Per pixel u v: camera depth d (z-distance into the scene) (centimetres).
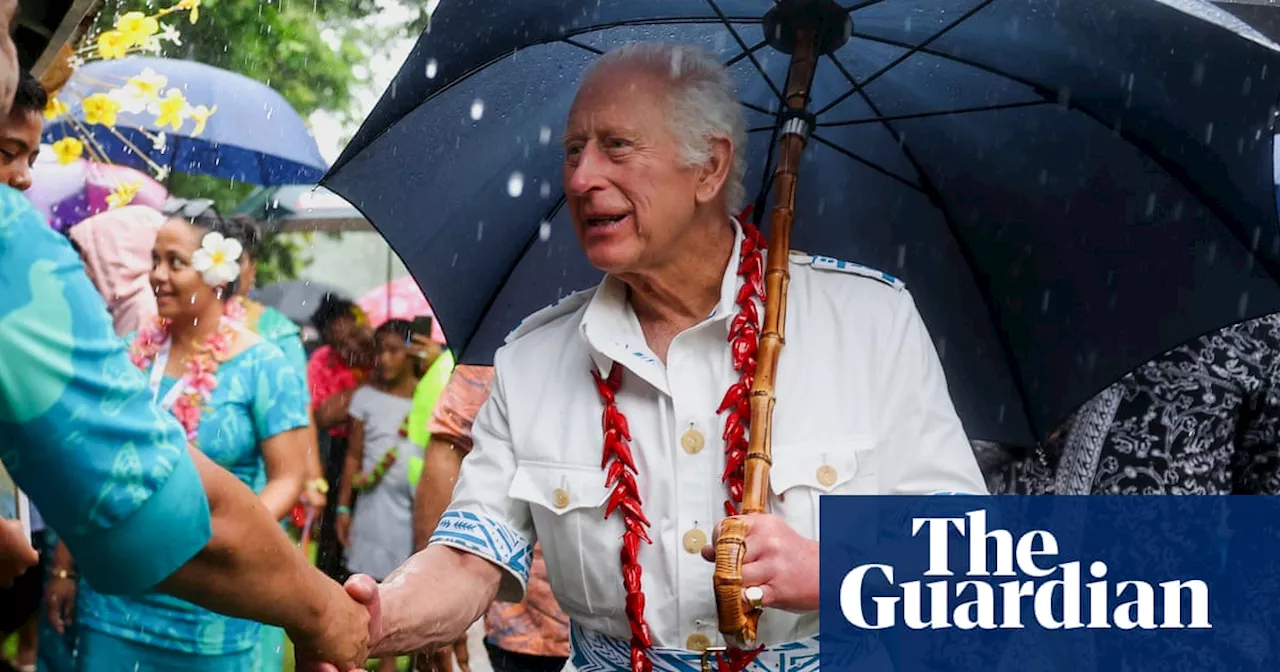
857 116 258
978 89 250
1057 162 252
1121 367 258
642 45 222
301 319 576
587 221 219
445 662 447
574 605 225
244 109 533
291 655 412
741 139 225
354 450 514
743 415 214
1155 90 227
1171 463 297
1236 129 221
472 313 267
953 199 262
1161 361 299
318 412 520
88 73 432
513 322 269
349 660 185
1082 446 303
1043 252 259
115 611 334
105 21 362
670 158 213
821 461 211
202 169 544
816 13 235
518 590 232
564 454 221
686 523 215
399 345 527
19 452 140
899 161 262
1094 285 257
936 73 250
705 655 213
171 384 347
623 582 217
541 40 245
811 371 217
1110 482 300
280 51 777
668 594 214
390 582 217
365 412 515
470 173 255
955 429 221
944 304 268
